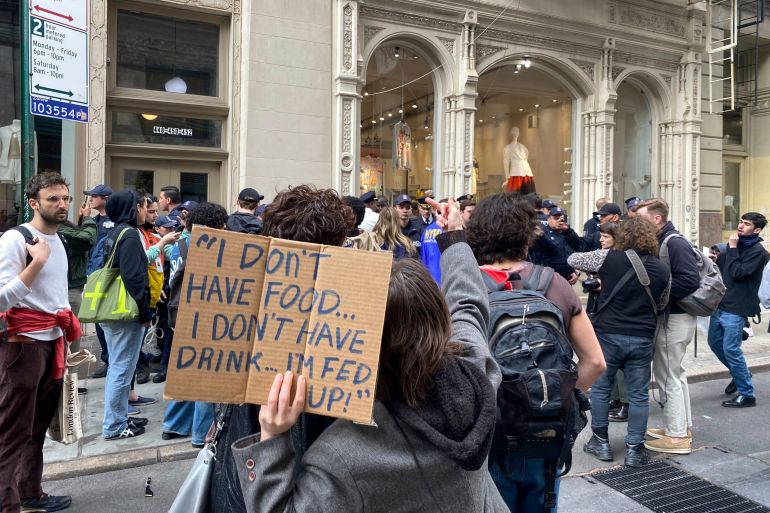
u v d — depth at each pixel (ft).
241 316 4.49
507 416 7.12
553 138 38.78
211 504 5.47
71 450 14.97
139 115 28.04
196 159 29.07
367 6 31.24
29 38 15.47
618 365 14.88
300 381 4.41
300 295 4.55
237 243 4.52
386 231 16.47
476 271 6.70
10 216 25.77
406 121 33.96
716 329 20.58
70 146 26.09
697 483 13.92
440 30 33.40
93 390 19.81
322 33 30.37
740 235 19.83
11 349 10.84
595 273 16.57
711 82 42.22
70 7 16.48
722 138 45.85
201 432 15.10
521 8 34.99
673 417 15.81
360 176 32.19
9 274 10.52
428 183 35.01
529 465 7.60
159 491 13.21
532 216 8.65
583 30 37.19
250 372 4.44
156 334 20.93
